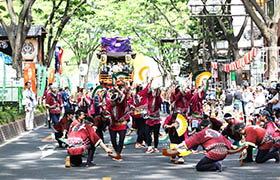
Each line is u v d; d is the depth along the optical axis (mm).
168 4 33438
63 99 21328
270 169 9391
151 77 12266
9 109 20281
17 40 22438
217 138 9141
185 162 10531
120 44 30516
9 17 24094
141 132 13516
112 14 39594
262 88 18188
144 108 12438
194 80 13789
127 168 9656
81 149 9695
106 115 11125
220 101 24766
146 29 38594
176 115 10250
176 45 36094
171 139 10367
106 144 13961
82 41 40625
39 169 9570
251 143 9953
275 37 22047
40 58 30125
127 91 11078
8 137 15930
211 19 30875
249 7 22141
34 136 16797
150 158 11242
